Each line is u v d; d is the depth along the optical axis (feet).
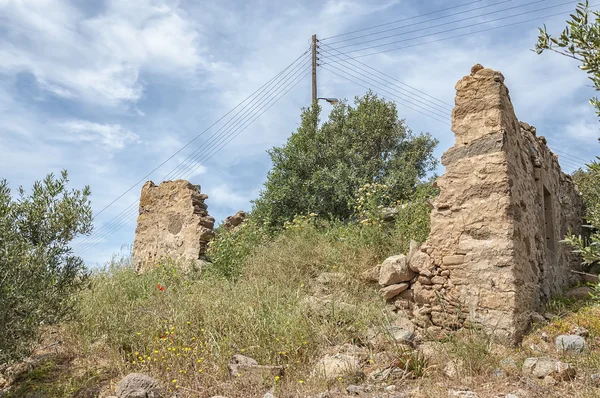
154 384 17.44
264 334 20.18
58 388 18.97
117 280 31.07
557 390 15.46
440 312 22.03
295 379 17.51
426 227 28.35
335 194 44.50
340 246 29.66
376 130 51.70
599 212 15.89
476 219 21.79
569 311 22.43
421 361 17.72
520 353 18.56
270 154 49.11
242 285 26.45
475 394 15.26
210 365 18.97
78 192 22.31
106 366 20.45
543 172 28.19
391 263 24.17
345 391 16.24
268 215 43.96
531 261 23.25
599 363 16.69
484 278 21.03
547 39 12.51
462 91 23.40
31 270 19.42
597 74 11.71
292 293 24.66
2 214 19.31
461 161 22.75
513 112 24.20
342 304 22.34
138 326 22.85
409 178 47.44
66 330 23.66
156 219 42.06
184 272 34.19
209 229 37.86
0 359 18.26
